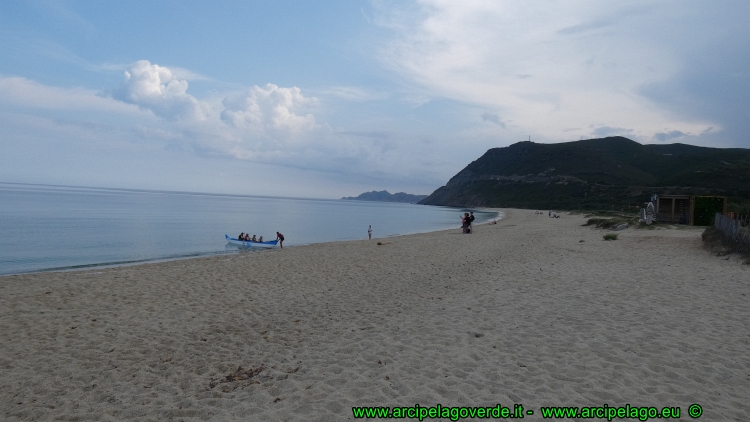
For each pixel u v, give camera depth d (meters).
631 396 4.39
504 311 7.89
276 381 5.11
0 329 7.43
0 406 4.61
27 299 9.59
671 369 5.04
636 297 8.75
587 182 113.81
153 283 11.49
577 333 6.46
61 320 8.00
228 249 24.56
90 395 4.87
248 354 6.17
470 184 180.12
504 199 135.88
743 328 6.55
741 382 4.67
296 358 5.93
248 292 10.49
